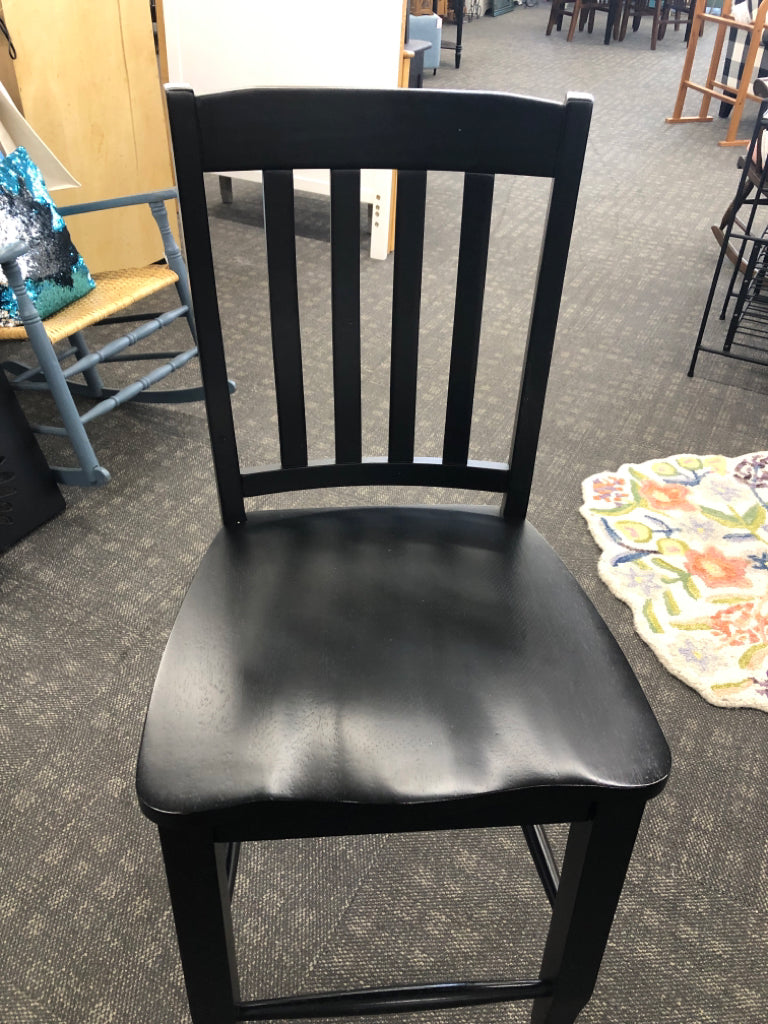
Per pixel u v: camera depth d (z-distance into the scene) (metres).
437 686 0.79
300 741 0.73
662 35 6.66
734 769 1.32
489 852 1.20
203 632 0.84
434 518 1.02
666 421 2.16
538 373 0.94
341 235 0.88
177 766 0.71
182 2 2.84
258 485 0.99
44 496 1.74
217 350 0.90
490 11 7.09
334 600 0.88
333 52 2.75
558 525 1.80
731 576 1.67
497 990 0.89
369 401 2.20
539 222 3.36
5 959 1.06
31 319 1.61
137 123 2.52
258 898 1.13
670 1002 1.04
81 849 1.18
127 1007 1.02
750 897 1.15
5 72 2.16
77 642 1.49
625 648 1.52
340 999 0.88
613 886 0.80
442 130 0.83
